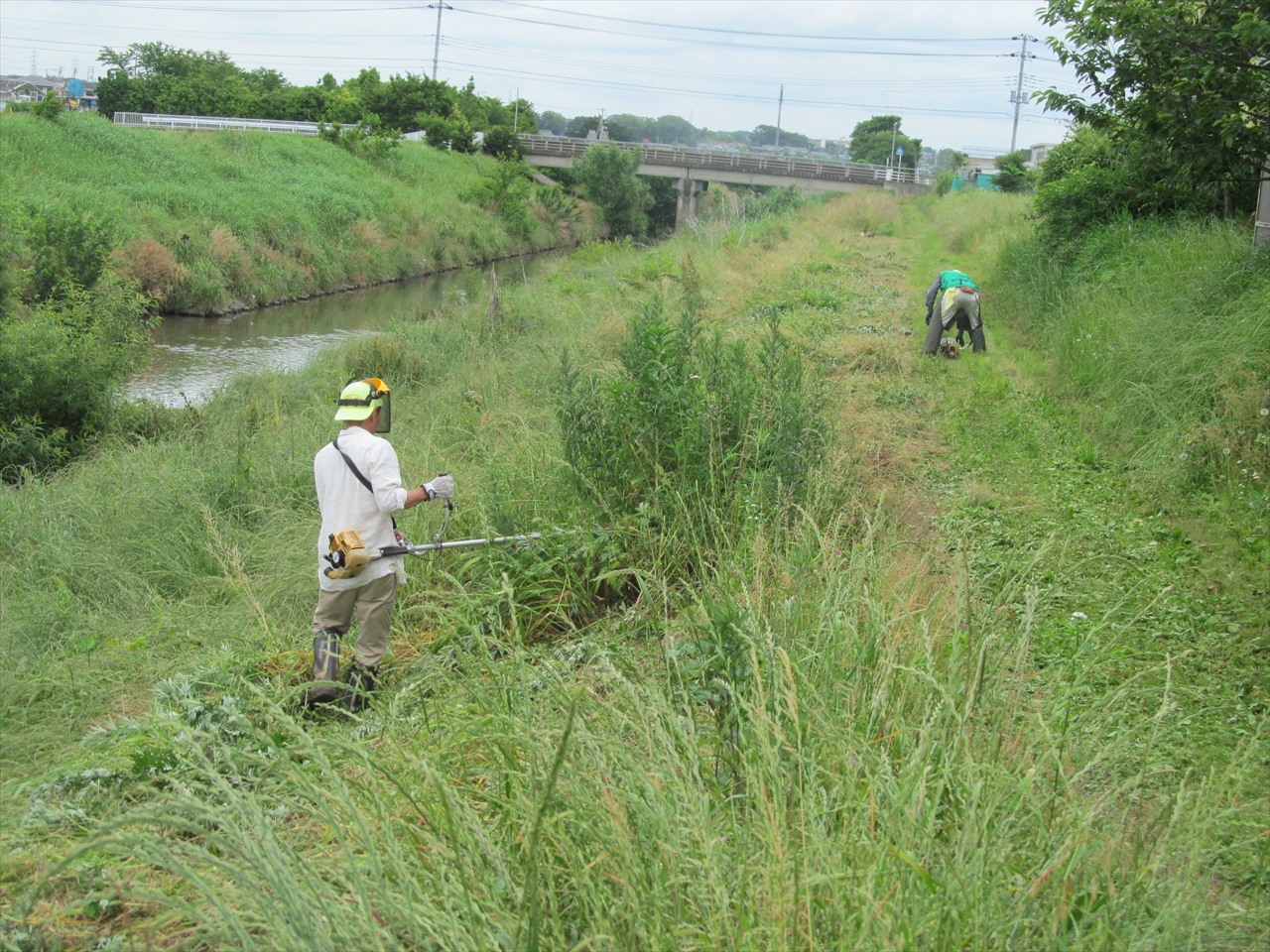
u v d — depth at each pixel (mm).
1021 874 3076
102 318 13898
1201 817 3326
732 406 7039
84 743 4805
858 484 7375
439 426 9930
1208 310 9453
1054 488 7949
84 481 9859
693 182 68000
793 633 4406
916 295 18297
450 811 3070
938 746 3396
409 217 42000
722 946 2707
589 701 3994
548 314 17531
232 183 35781
